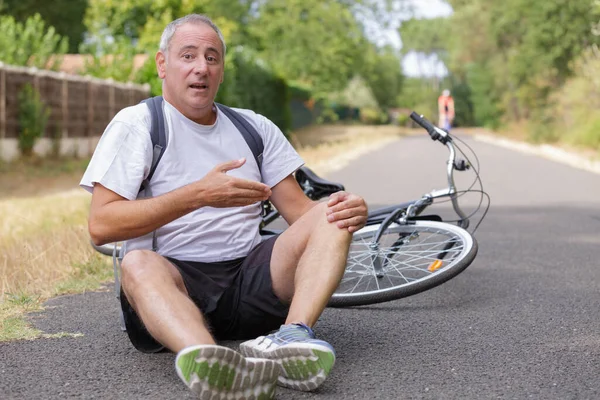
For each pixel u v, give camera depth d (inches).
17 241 304.7
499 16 1776.6
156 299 122.2
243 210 149.6
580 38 1406.3
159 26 1349.7
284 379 126.3
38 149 808.3
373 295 191.5
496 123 2167.8
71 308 193.0
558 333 169.3
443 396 127.7
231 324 150.2
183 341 118.1
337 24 1780.3
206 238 146.4
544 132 1391.5
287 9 1763.0
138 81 1082.7
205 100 143.6
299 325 129.1
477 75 2174.0
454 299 203.5
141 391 129.6
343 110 2898.6
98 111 959.6
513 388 132.0
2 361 146.5
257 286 145.3
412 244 207.3
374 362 146.5
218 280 146.9
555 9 1406.3
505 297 206.2
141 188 144.3
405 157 917.8
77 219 357.4
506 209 416.8
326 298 134.3
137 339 144.9
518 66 1485.0
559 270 246.5
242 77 1176.2
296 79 1875.0
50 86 832.9
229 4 1750.7
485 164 808.9
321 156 873.5
